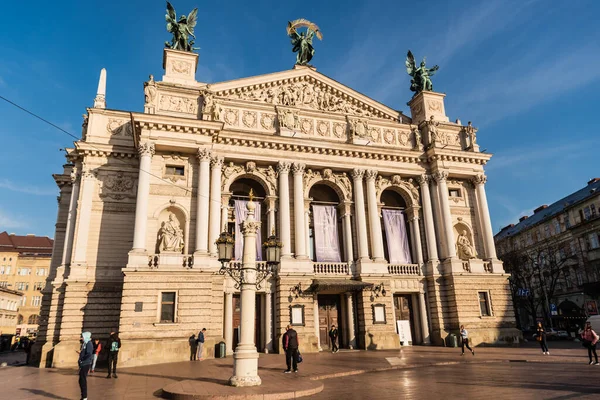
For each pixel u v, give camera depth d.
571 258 72.12
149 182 36.12
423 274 43.41
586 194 72.88
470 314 41.47
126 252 37.66
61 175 46.78
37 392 19.11
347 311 40.38
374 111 48.16
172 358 31.55
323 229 42.34
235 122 41.59
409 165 46.09
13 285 108.81
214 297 35.06
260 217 40.78
